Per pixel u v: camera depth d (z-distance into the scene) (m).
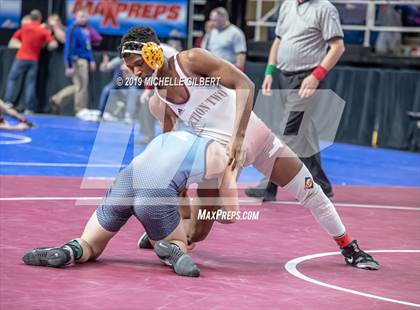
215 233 6.67
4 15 20.94
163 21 20.30
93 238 5.29
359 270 5.57
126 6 20.41
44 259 5.13
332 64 8.51
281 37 8.94
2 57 20.28
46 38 19.64
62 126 17.22
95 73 19.72
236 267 5.48
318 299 4.70
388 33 17.39
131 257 5.59
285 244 6.38
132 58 5.03
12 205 7.47
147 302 4.43
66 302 4.35
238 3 18.80
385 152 15.61
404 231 7.29
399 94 15.96
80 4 20.52
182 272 5.10
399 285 5.18
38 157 11.92
